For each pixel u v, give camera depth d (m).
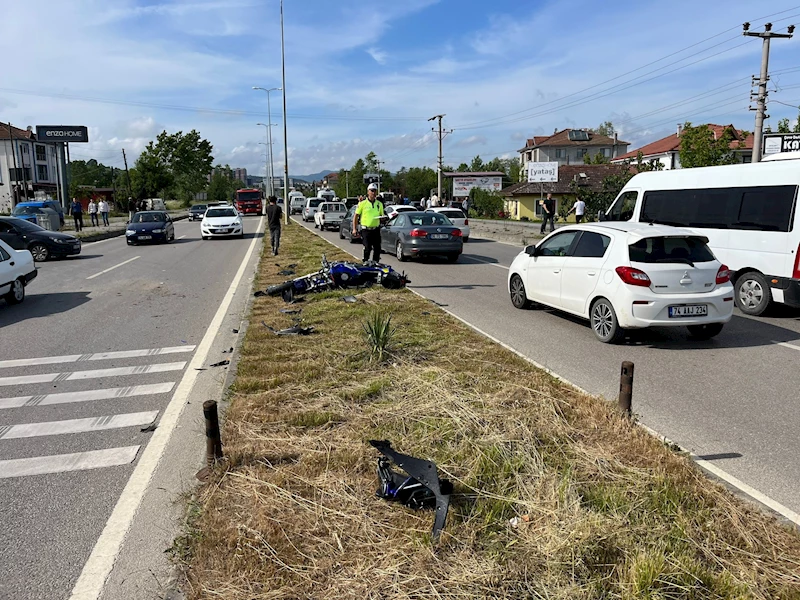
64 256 19.58
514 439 4.23
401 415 4.79
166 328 8.95
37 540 3.45
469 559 2.99
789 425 5.02
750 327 8.90
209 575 2.96
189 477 4.19
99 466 4.40
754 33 24.92
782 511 3.62
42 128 49.56
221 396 5.62
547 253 9.34
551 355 7.22
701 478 3.81
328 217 31.81
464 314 9.66
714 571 2.90
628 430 4.46
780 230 9.38
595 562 2.95
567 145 84.31
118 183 76.75
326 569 2.96
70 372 6.77
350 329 7.84
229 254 20.16
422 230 16.52
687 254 7.64
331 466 4.00
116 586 3.03
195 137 81.88
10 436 4.98
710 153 42.91
